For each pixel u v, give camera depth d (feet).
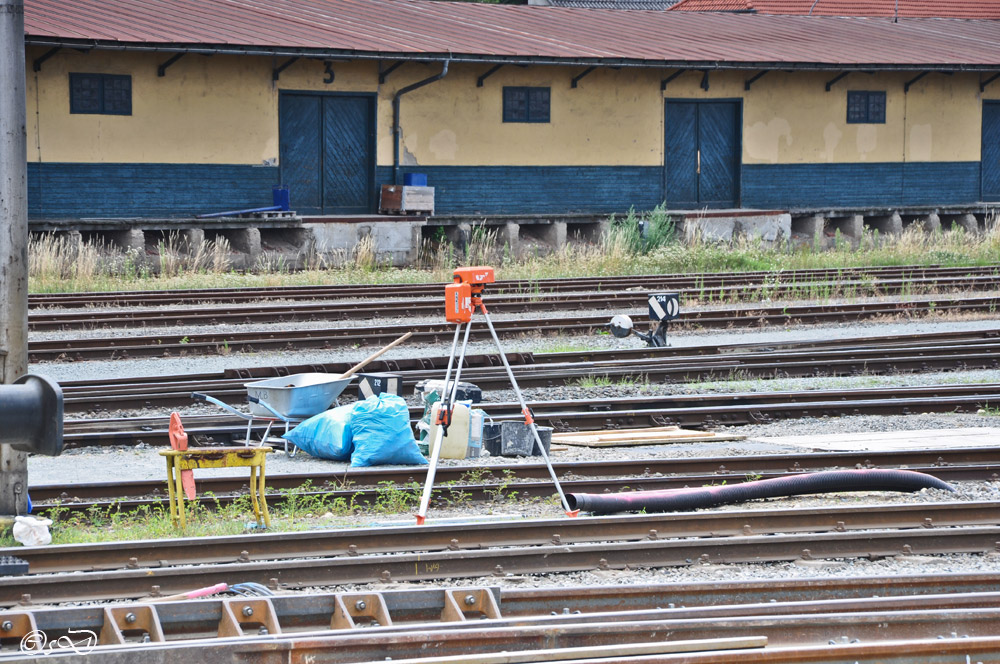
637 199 330.34
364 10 324.80
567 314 195.72
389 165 299.38
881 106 360.07
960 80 370.32
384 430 102.89
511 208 314.14
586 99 320.70
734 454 110.73
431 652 54.95
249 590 65.26
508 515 89.66
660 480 97.60
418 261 281.74
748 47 347.15
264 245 271.28
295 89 285.84
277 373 137.08
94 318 175.22
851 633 59.36
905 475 95.61
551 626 56.34
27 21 249.55
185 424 116.88
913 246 301.84
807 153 351.67
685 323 184.85
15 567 69.36
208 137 276.21
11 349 82.02
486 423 111.34
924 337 174.29
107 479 97.91
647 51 321.32
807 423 126.62
